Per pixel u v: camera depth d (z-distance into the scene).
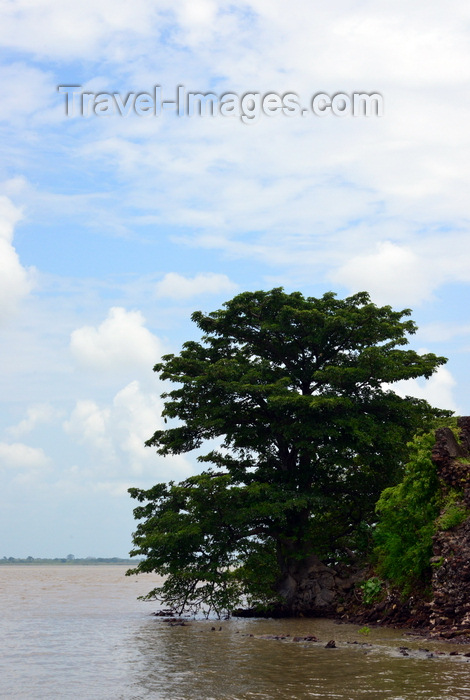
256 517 31.61
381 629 24.69
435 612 22.52
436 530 23.42
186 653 19.70
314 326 33.50
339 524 35.94
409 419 34.25
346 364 34.81
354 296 35.38
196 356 36.16
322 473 34.81
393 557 26.78
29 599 49.03
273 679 15.34
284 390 31.95
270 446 35.62
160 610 36.19
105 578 110.94
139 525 32.66
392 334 34.31
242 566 32.06
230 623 28.86
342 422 31.36
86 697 13.88
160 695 13.91
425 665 16.83
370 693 13.65
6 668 17.67
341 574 32.22
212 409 33.62
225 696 13.63
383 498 27.58
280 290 34.53
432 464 25.00
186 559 31.73
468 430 25.61
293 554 32.47
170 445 35.34
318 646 20.86
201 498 31.25
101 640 23.22
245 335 35.59
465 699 13.03
